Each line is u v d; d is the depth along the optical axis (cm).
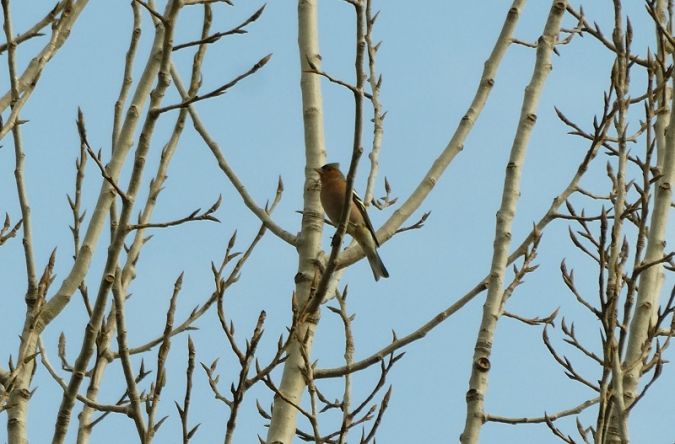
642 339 1020
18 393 1003
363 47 1000
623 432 901
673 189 1095
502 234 1077
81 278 1063
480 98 1277
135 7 1276
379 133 1375
